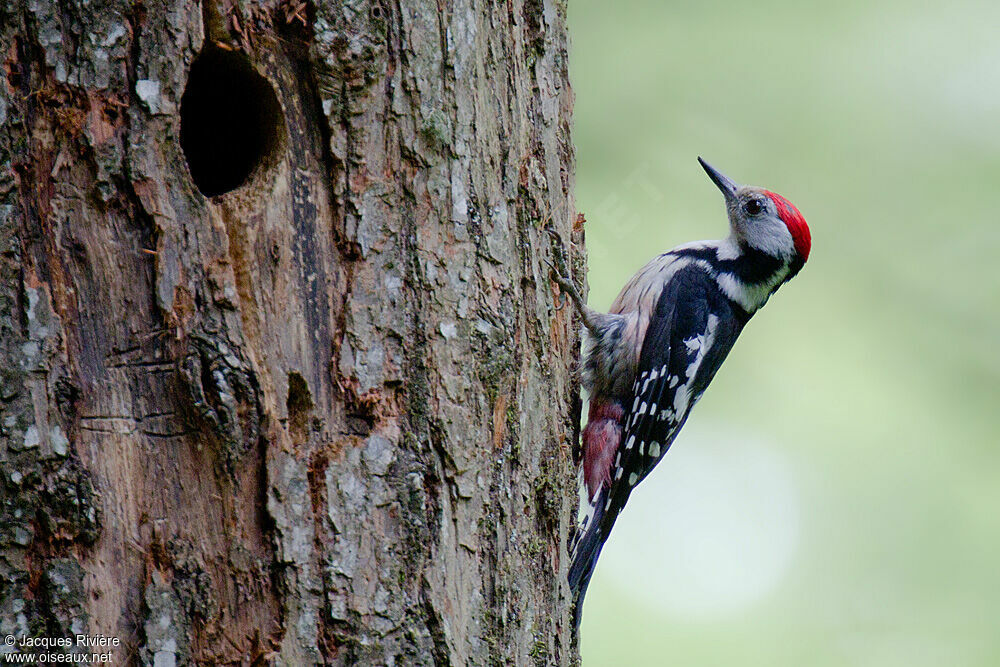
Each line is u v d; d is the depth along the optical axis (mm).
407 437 5578
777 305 12742
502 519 6066
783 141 12789
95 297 5102
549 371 6934
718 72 13125
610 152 12812
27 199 5051
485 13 6250
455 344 5793
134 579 5031
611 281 12516
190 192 5266
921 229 12633
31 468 4906
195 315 5211
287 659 5152
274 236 5406
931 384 12227
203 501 5148
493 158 6234
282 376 5340
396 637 5379
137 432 5102
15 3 5066
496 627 5918
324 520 5324
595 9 13188
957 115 12797
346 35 5566
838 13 13148
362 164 5617
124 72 5188
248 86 5684
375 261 5605
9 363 4938
